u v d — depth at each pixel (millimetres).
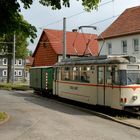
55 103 30422
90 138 14703
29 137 14812
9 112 23406
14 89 48906
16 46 65812
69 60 30281
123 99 21531
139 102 21766
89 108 26469
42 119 20266
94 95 24844
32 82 42094
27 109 25281
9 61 67688
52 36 58000
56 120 19953
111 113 23406
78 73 27812
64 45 36625
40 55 60688
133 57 22156
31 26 20453
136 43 40750
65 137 14852
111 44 44906
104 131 16594
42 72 38250
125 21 44531
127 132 16453
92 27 30250
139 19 42219
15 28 19906
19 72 100188
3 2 18922
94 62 24844
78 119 20625
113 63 22391
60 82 31891
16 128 17109
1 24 19438
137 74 22031
